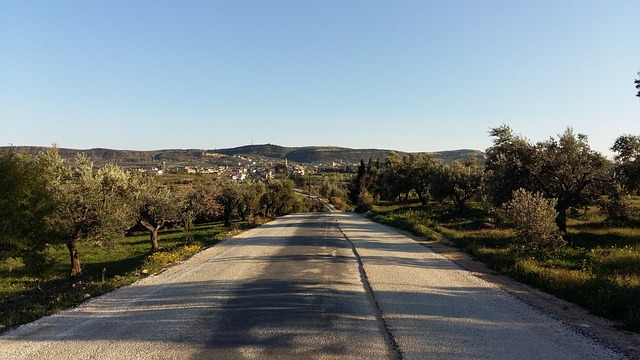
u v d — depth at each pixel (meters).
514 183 21.42
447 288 9.55
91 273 17.45
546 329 6.48
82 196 15.96
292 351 5.51
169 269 13.03
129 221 18.45
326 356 5.32
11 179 11.73
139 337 6.20
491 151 24.25
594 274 10.18
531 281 10.12
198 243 20.62
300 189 122.25
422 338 6.02
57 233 14.06
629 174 20.23
